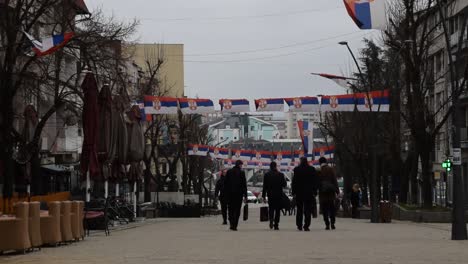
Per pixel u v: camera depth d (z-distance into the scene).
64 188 50.41
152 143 58.22
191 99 37.62
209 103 37.66
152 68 70.31
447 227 28.55
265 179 25.17
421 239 19.83
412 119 38.50
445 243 18.03
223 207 31.41
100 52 34.03
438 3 21.36
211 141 96.06
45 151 40.84
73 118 43.31
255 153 66.19
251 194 118.44
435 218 35.44
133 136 34.03
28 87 33.69
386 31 39.34
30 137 34.31
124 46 43.88
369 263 12.77
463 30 21.33
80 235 20.48
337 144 61.78
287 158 66.06
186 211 53.22
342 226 28.83
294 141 128.50
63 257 14.71
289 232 23.31
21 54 32.62
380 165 59.09
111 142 29.08
